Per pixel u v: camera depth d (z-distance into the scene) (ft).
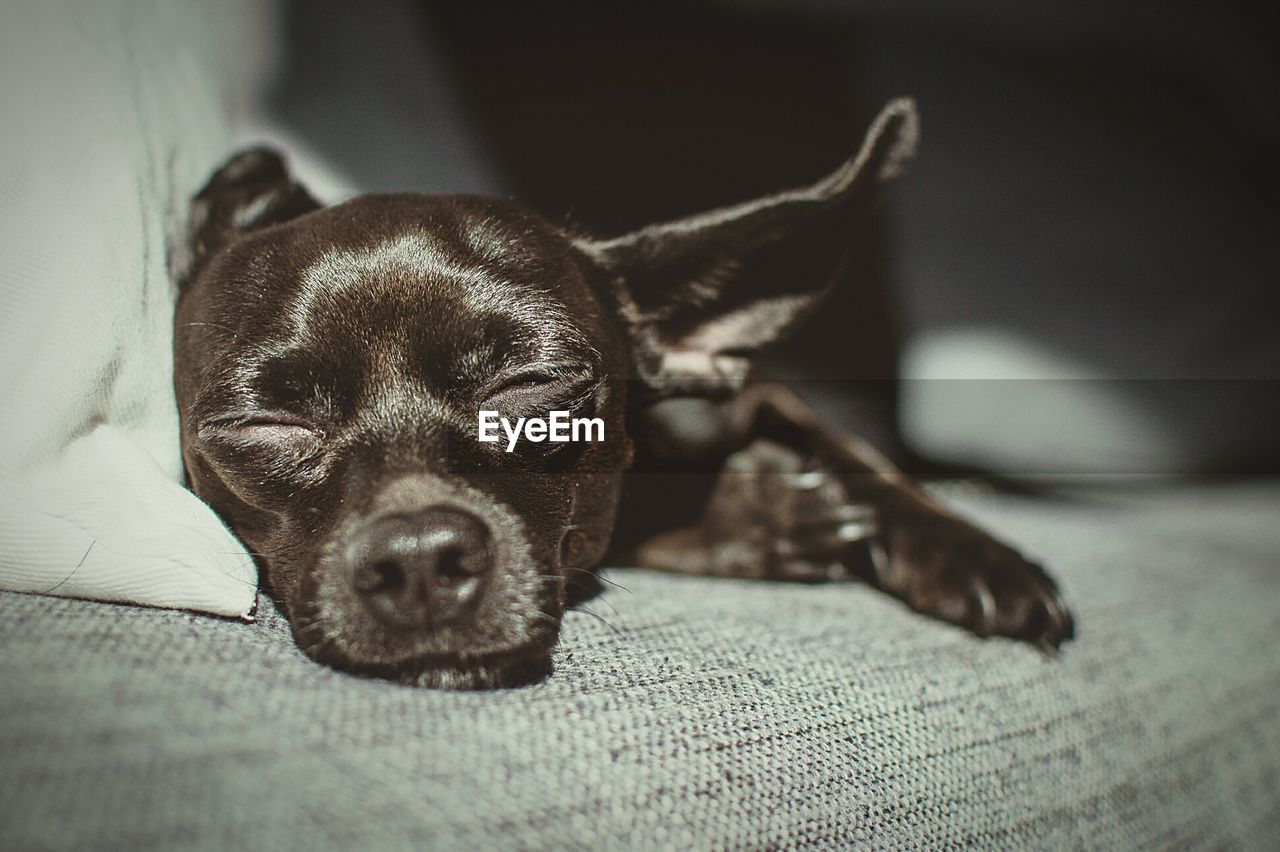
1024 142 1.63
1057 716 0.88
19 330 0.77
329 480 0.88
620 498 1.06
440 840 0.63
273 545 0.88
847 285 1.51
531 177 1.43
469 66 1.53
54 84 0.87
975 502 1.40
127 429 0.83
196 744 0.63
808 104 1.60
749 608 0.94
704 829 0.70
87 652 0.67
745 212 1.01
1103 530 1.27
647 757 0.71
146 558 0.75
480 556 0.81
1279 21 1.77
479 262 0.93
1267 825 0.94
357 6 1.52
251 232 0.99
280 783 0.62
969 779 0.80
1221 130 1.69
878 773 0.77
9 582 0.73
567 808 0.67
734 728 0.75
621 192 1.44
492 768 0.67
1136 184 1.62
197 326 0.90
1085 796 0.85
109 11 1.02
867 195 0.99
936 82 1.66
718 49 1.64
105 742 0.62
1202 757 0.93
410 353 0.89
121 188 0.86
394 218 0.95
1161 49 1.76
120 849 0.59
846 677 0.83
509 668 0.80
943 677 0.87
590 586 0.98
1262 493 1.54
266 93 1.34
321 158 1.32
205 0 1.28
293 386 0.88
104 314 0.80
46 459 0.76
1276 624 1.09
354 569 0.80
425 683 0.79
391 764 0.65
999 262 1.55
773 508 1.11
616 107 1.51
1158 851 0.86
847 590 1.06
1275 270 1.58
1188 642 1.01
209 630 0.75
